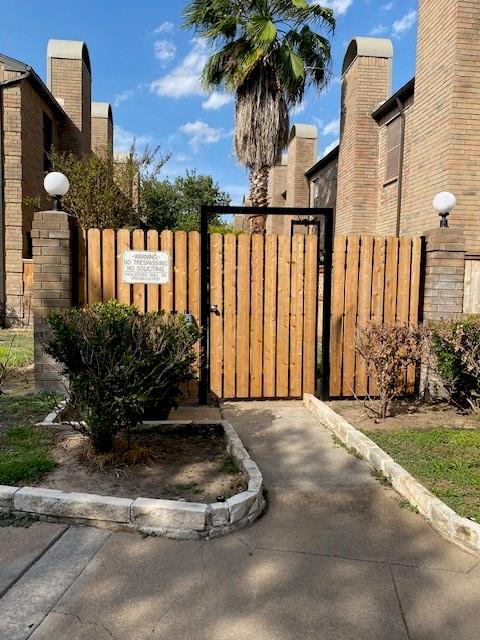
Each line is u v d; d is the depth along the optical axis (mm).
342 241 5695
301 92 12055
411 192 9797
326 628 2090
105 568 2467
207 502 3053
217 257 5547
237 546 2721
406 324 5387
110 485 3273
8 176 11242
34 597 2225
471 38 8172
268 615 2158
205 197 27359
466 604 2266
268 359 5711
